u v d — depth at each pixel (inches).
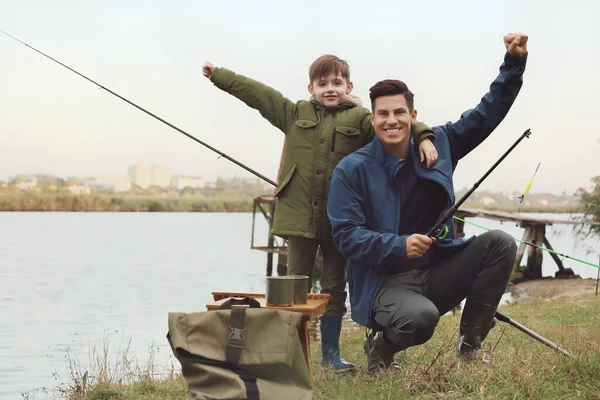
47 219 3139.8
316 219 212.4
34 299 737.0
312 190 212.8
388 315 181.2
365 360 224.4
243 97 222.2
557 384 170.9
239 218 3836.1
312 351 249.9
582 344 197.9
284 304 157.8
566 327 289.1
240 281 962.1
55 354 405.1
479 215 770.8
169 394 193.3
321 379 188.4
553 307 388.2
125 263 1208.2
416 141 187.0
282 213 216.4
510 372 177.0
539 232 732.7
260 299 167.9
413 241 172.1
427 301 179.2
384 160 188.4
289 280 158.2
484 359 188.5
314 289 728.3
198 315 144.9
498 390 168.7
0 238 1849.2
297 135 216.2
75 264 1172.5
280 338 143.3
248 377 141.1
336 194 187.9
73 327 540.4
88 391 212.4
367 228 188.7
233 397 138.0
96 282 920.3
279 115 219.8
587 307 371.9
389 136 185.2
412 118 191.3
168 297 771.4
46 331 516.7
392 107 184.5
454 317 347.3
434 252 189.2
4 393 304.5
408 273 187.9
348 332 323.3
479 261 185.5
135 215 3855.8
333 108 216.5
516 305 433.4
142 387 203.8
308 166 213.6
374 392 172.1
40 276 988.6
